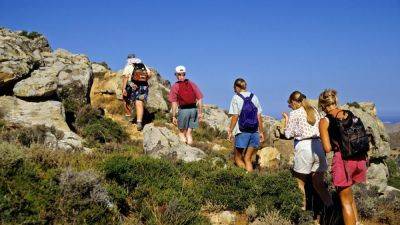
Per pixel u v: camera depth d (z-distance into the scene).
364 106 18.66
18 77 15.06
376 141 16.73
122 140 14.90
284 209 8.04
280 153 14.76
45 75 15.86
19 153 6.75
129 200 7.74
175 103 12.99
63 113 14.83
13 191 6.06
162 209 7.44
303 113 8.10
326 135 6.96
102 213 6.54
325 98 7.05
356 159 6.84
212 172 9.25
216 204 8.48
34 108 14.40
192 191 8.44
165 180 8.51
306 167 8.01
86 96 17.42
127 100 17.09
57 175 6.98
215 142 18.30
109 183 7.76
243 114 10.20
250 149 10.40
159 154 11.24
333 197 8.95
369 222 9.39
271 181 8.65
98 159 9.10
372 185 14.70
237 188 8.67
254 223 7.68
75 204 6.39
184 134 13.16
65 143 11.70
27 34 20.86
